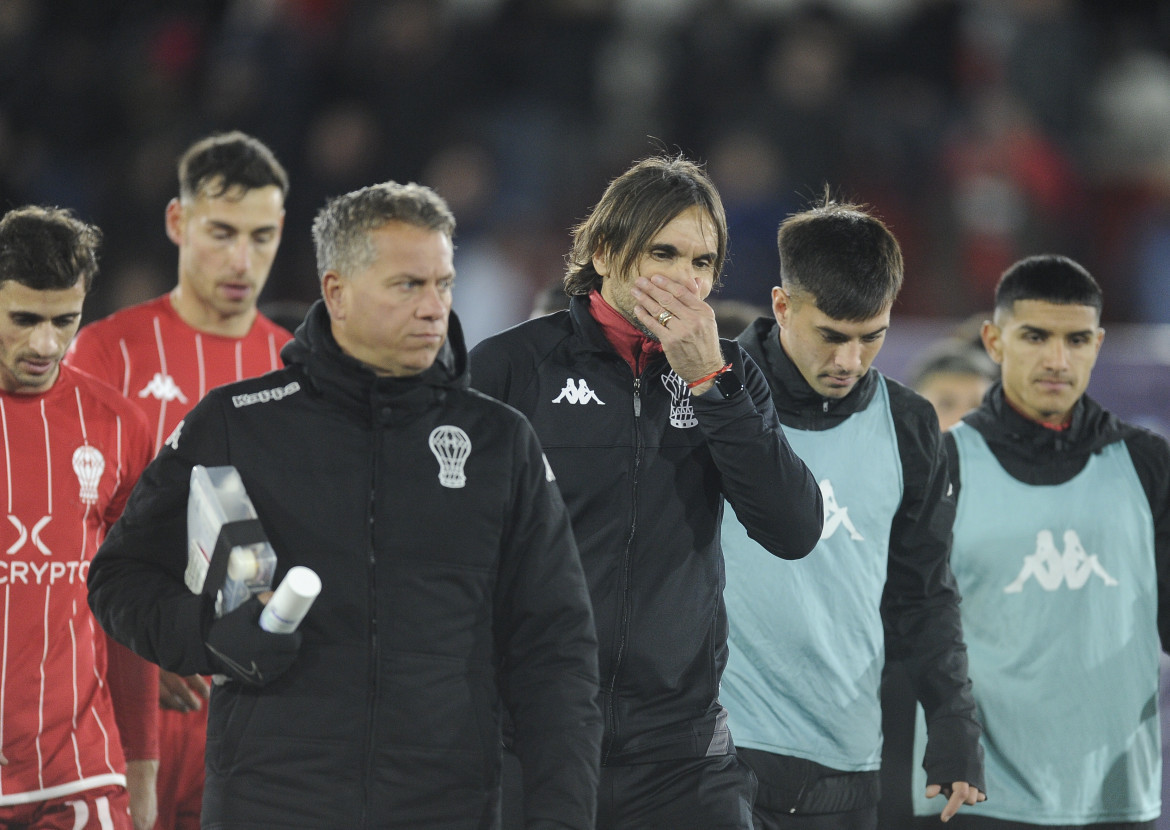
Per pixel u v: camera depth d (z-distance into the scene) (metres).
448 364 10.70
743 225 34.66
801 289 13.23
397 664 10.12
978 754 13.70
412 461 10.43
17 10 40.56
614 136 37.91
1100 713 15.05
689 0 41.00
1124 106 41.19
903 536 14.30
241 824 9.95
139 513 10.52
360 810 9.97
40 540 13.45
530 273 36.41
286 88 36.97
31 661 13.34
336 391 10.40
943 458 14.34
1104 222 40.25
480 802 10.30
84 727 13.67
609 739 11.70
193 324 17.20
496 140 37.25
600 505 11.86
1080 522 15.15
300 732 10.00
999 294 15.49
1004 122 40.56
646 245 11.71
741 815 12.02
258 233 16.88
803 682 13.67
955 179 37.25
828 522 13.77
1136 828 15.19
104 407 14.09
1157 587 15.42
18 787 13.27
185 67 39.16
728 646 13.55
